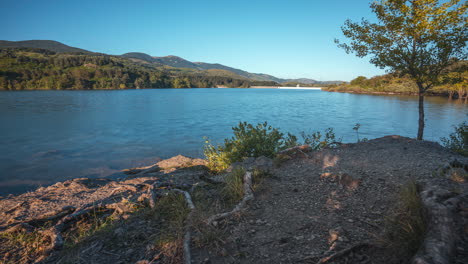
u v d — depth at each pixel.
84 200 6.34
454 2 8.25
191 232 3.46
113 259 3.18
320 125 30.73
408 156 5.83
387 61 9.12
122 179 10.53
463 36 8.12
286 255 2.85
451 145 10.40
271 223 3.60
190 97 101.56
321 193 4.40
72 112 44.72
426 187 3.18
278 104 67.06
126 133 25.70
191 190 5.38
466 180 3.58
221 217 3.77
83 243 3.78
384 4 9.43
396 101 72.25
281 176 5.52
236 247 3.09
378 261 2.47
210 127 29.69
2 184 11.51
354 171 5.13
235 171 5.43
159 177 8.84
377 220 3.24
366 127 29.09
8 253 3.93
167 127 29.64
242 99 90.25
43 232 4.29
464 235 2.14
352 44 9.97
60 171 13.44
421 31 8.59
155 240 3.37
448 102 64.25
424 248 2.07
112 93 130.38
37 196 7.28
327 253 2.71
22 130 26.92
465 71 8.80
